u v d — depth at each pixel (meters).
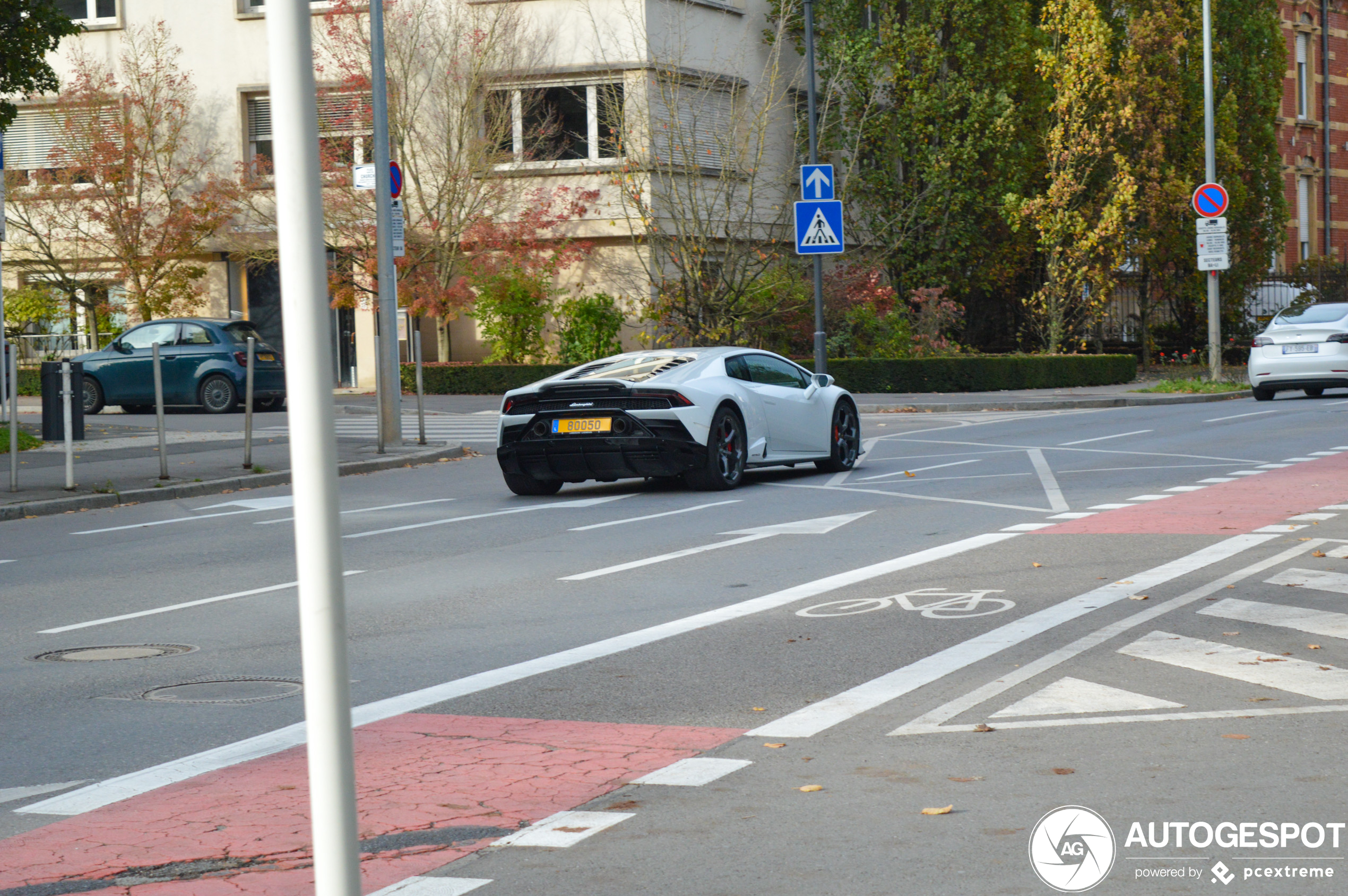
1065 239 37.12
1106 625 8.03
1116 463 17.20
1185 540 11.07
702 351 16.45
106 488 16.25
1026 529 11.94
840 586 9.61
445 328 34.41
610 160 33.22
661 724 6.26
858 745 5.81
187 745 6.13
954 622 8.30
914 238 37.03
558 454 15.20
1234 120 41.78
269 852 4.69
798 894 4.21
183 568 11.26
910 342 34.34
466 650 7.93
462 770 5.60
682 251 31.70
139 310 35.38
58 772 5.76
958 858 4.48
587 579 10.15
